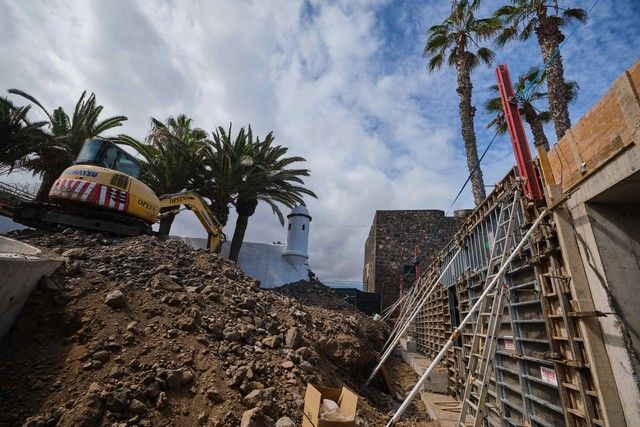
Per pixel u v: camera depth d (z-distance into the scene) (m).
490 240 7.62
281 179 18.55
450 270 11.61
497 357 6.65
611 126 3.68
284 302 10.10
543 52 11.78
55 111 20.25
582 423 4.02
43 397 3.33
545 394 4.92
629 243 3.96
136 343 4.39
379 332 15.01
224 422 3.66
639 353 3.47
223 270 9.36
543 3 12.08
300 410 4.47
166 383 3.88
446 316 12.07
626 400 3.46
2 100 16.11
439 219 25.72
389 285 24.28
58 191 8.55
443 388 10.02
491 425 6.74
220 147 17.23
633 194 3.90
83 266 6.04
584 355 4.00
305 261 20.02
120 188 9.09
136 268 6.71
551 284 4.79
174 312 5.46
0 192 18.36
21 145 17.00
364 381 9.62
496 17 13.86
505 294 5.22
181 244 10.25
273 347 5.99
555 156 4.83
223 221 17.70
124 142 17.66
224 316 6.21
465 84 14.78
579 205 4.30
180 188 17.95
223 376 4.39
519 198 5.72
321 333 9.32
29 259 4.47
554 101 11.01
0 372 3.52
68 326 4.34
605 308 3.79
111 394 3.38
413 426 7.20
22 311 4.30
